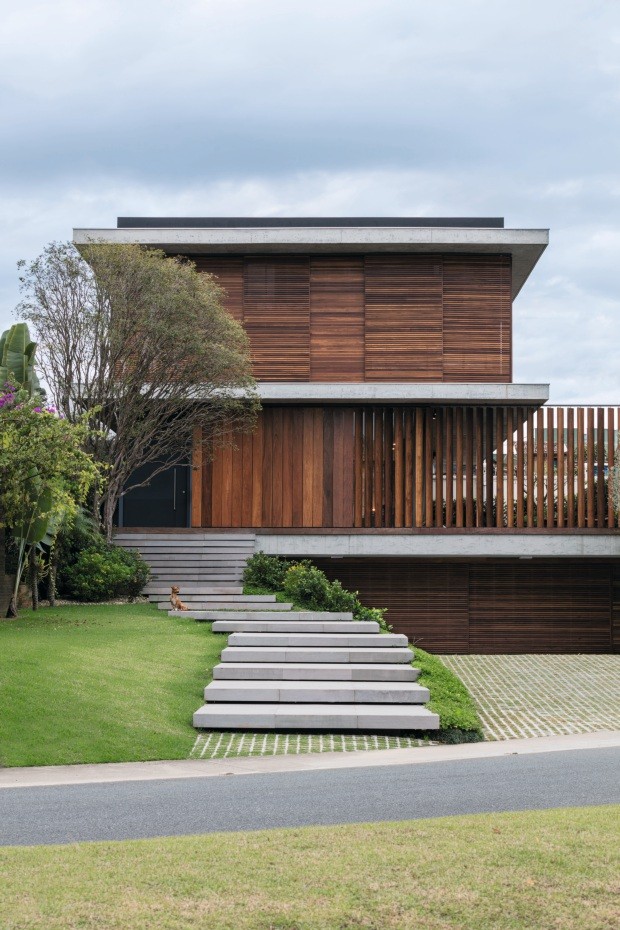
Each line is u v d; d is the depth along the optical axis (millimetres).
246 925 4621
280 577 20688
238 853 5805
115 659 13711
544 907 4832
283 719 11766
